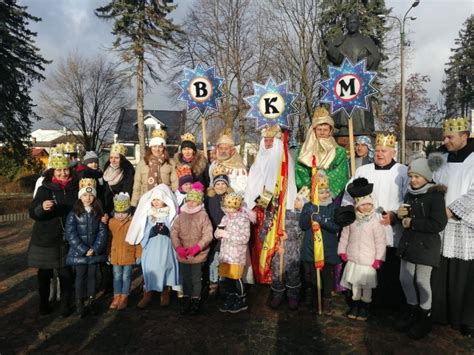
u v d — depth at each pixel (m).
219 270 5.08
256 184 5.91
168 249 5.23
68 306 4.96
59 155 5.05
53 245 4.86
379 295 5.09
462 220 4.23
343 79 5.93
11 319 4.89
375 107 24.44
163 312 5.09
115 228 5.25
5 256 8.36
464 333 4.37
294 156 6.18
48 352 4.05
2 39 22.80
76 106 41.12
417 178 4.25
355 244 4.69
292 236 5.16
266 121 6.55
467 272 4.30
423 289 4.27
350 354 3.99
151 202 5.28
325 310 5.04
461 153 4.43
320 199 5.02
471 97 42.53
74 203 5.09
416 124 35.09
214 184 5.62
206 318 4.88
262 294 5.70
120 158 5.93
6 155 25.73
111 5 25.11
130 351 4.06
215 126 29.92
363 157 6.59
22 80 24.08
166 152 6.02
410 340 4.26
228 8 29.00
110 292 5.82
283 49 27.02
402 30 19.16
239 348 4.11
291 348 4.11
